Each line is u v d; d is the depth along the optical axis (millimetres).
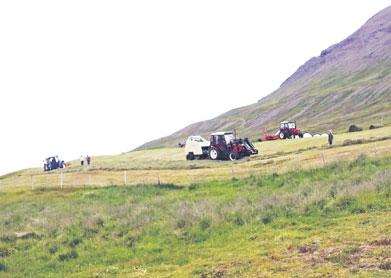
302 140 53562
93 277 18250
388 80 168750
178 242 21328
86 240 23109
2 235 24516
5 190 39031
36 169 65938
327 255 15594
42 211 29562
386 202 21125
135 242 22109
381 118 117125
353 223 19078
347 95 171125
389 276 12961
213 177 36188
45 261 21406
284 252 16781
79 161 72375
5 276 19984
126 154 71812
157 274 17031
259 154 47031
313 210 22172
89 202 31109
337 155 36781
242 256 17203
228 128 190625
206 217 23281
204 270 16391
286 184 28641
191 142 49688
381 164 29391
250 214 22922
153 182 36562
